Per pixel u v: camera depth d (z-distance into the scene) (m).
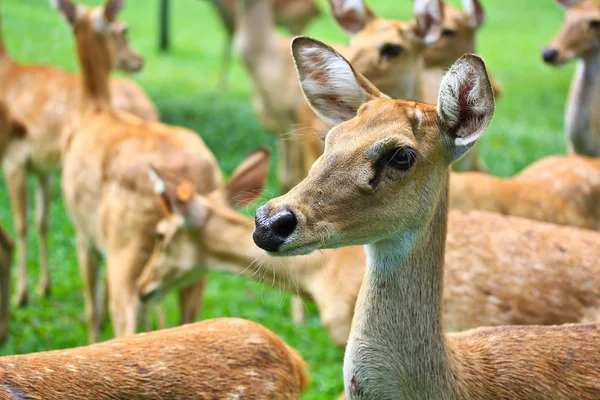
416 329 6.58
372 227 6.29
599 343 7.20
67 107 15.04
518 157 21.08
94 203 11.99
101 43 13.20
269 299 14.20
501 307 9.05
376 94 6.99
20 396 6.38
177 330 7.41
